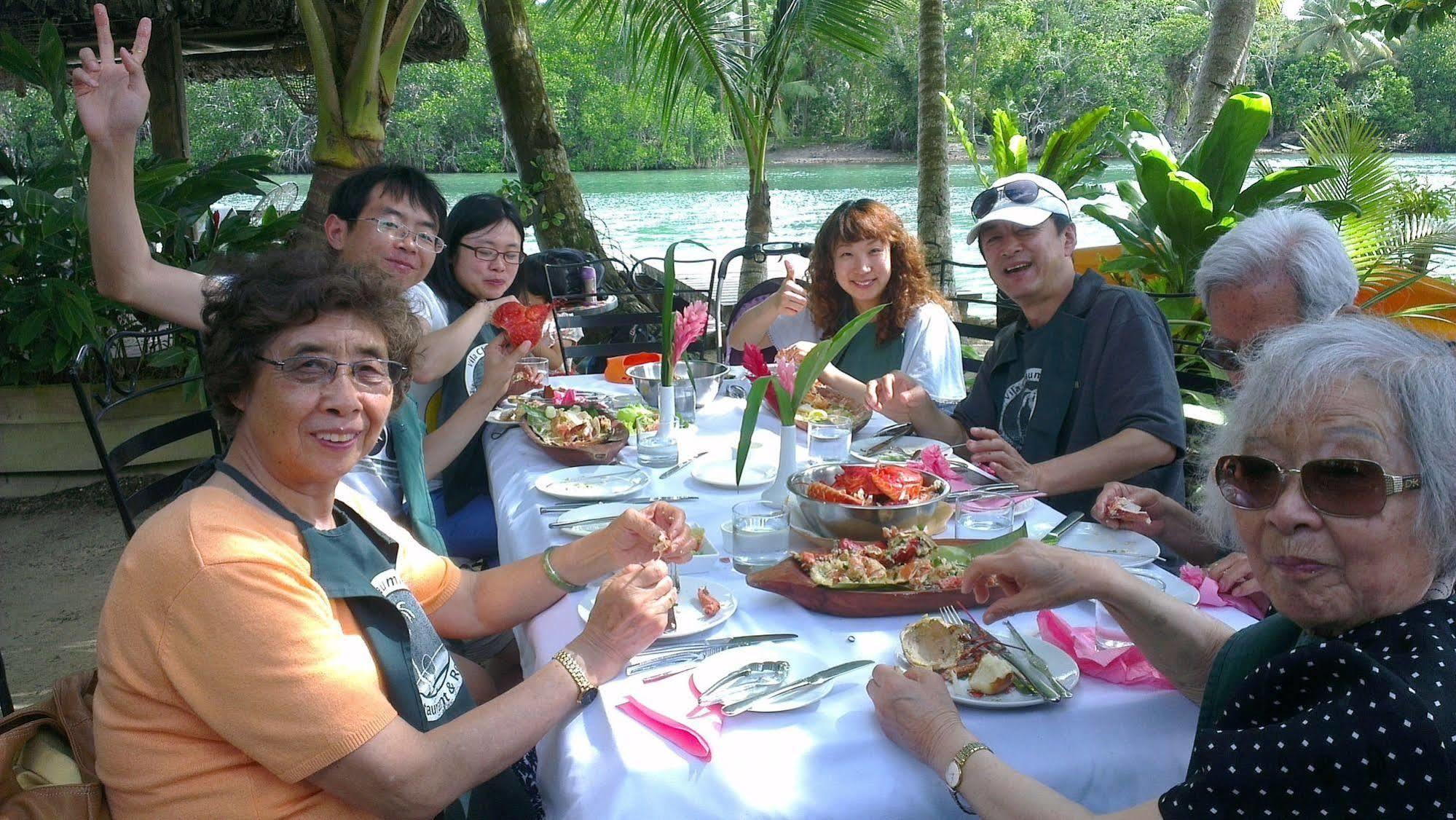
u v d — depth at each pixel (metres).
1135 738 1.30
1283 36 42.75
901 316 3.44
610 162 37.72
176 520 1.21
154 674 1.17
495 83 7.69
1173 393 2.42
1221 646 1.34
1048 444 2.62
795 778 1.21
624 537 1.72
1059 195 2.63
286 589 1.21
